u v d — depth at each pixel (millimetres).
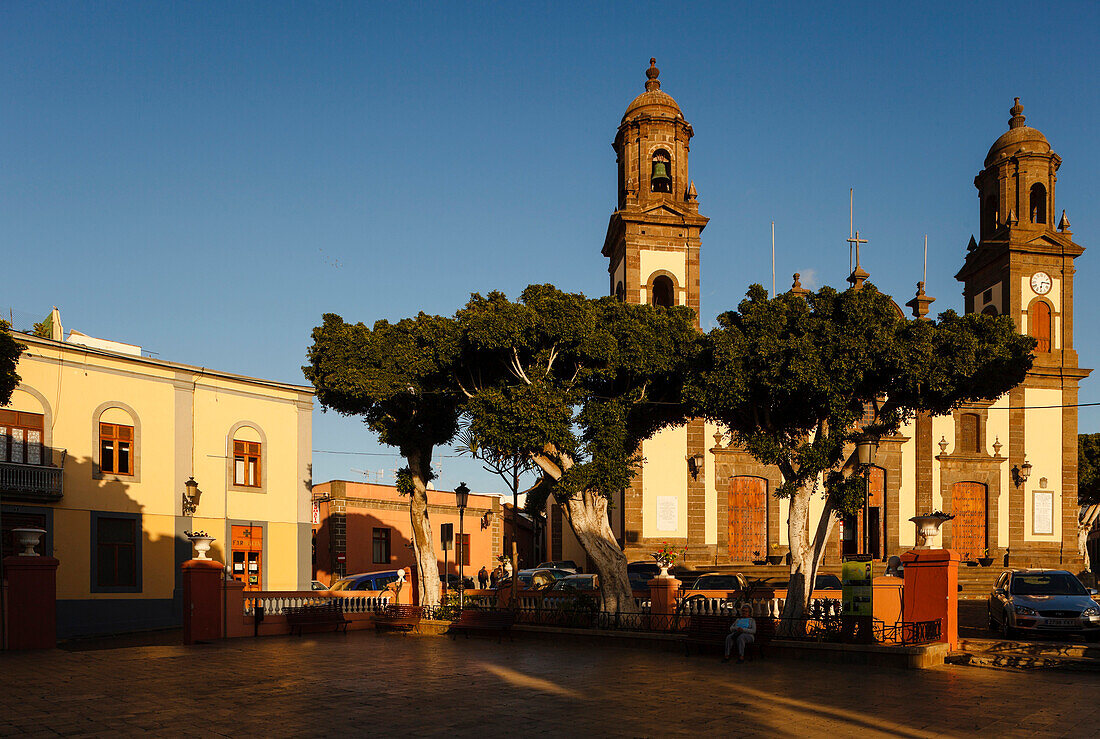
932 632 16688
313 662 16516
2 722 10883
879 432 19141
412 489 24578
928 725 10734
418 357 21516
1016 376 18828
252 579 30938
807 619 17406
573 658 17141
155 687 13508
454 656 17469
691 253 38375
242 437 31219
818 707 11867
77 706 11922
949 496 39312
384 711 11562
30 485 25234
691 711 11586
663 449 37125
